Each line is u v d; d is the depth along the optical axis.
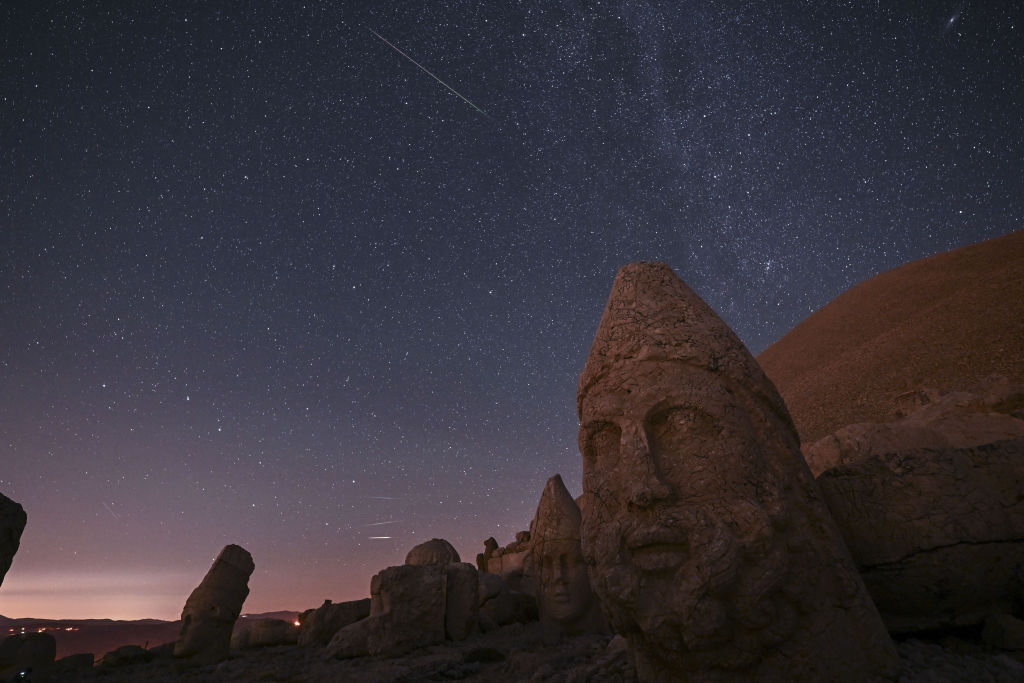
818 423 34.34
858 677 3.39
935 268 53.78
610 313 4.52
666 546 3.46
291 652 9.98
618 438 4.04
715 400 3.85
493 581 10.55
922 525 4.45
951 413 7.68
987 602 4.34
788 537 3.53
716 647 3.37
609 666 4.72
